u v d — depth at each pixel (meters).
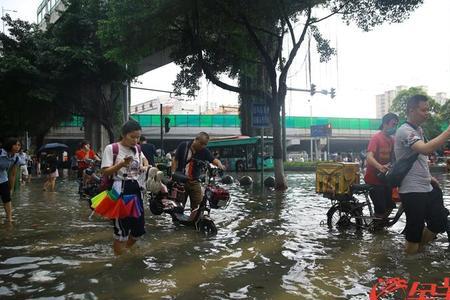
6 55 32.09
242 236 7.04
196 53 17.12
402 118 48.12
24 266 5.27
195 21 15.86
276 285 4.45
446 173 27.00
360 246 6.15
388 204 7.20
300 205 11.02
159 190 8.19
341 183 7.44
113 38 17.30
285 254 5.76
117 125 35.91
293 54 16.05
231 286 4.43
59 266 5.25
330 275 4.77
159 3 14.86
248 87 23.30
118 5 15.62
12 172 9.16
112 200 5.19
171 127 56.78
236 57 19.22
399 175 5.31
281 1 14.42
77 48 30.73
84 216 9.55
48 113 37.34
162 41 18.36
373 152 7.00
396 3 14.78
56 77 31.61
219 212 9.80
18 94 33.44
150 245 6.39
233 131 58.22
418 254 5.56
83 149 13.85
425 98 5.33
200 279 4.67
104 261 5.47
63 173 30.69
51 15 44.66
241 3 14.79
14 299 4.12
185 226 8.04
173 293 4.22
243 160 33.62
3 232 7.60
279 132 16.14
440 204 5.50
